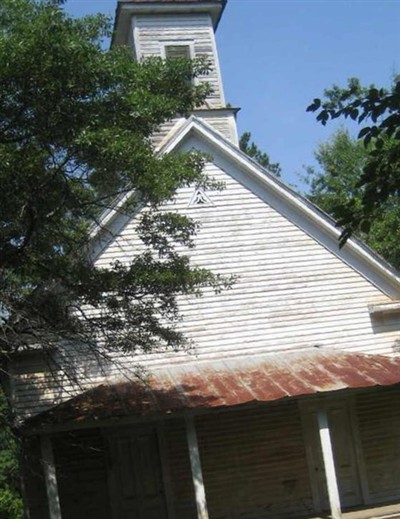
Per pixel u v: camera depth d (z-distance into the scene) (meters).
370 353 19.12
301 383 16.80
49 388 17.34
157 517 17.56
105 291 13.63
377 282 19.62
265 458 18.28
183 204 19.19
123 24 24.14
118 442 17.83
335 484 16.48
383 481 18.69
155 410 15.60
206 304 18.72
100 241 16.62
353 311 19.33
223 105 23.33
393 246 27.11
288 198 19.56
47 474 15.58
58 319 13.51
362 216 7.07
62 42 11.10
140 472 17.75
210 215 19.27
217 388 16.75
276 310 19.02
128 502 17.53
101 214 16.47
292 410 18.69
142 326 14.30
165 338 14.65
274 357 18.48
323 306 19.23
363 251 19.56
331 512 16.66
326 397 17.88
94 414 15.51
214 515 17.70
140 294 14.09
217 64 23.72
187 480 17.86
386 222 26.23
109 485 17.53
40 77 11.12
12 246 12.63
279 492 18.11
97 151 11.52
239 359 18.47
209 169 19.58
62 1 12.75
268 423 18.50
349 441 18.81
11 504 20.48
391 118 6.57
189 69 12.91
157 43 23.70
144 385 16.95
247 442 18.28
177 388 16.78
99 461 17.66
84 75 11.40
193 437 16.06
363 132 6.82
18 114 11.59
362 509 17.91
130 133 11.80
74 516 17.22
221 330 18.62
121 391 16.70
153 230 14.34
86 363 17.58
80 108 11.52
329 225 19.53
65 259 13.48
